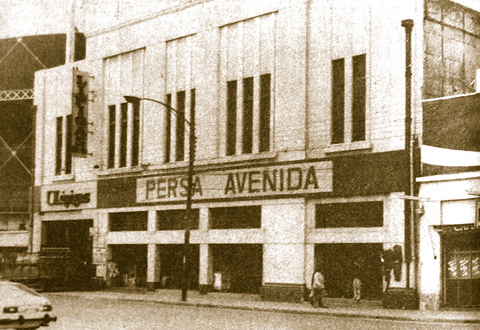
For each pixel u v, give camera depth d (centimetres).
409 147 2750
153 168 3828
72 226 4497
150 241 3825
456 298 2602
